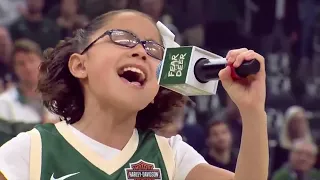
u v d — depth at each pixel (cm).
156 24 514
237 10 1900
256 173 455
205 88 430
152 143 514
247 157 454
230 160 1248
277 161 1400
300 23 1928
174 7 1869
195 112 1548
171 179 505
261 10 1942
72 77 523
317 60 1858
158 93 538
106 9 1642
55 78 527
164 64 430
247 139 452
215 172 505
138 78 488
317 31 1920
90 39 505
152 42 490
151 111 543
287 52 1853
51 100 529
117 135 502
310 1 1970
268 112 1669
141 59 485
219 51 1834
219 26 1859
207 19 1862
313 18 1945
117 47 484
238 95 440
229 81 429
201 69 423
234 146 1411
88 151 491
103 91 483
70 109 519
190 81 421
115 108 489
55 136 495
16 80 1182
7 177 469
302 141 1346
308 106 1739
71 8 1642
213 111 1563
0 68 1288
